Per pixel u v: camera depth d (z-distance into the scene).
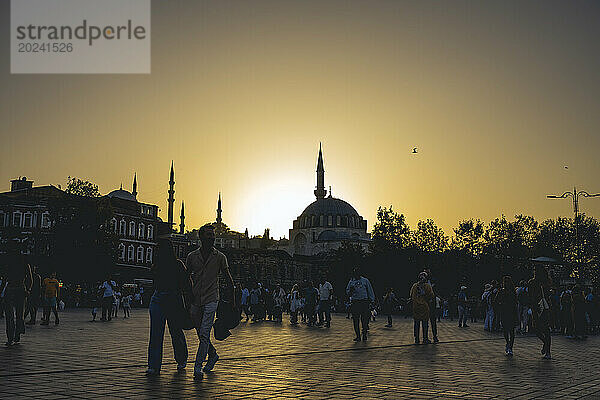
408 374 12.28
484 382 11.38
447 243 93.00
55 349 15.41
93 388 9.56
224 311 12.09
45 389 9.33
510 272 82.50
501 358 16.47
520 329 29.23
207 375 11.45
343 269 90.50
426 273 21.27
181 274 11.59
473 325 38.56
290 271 142.75
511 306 17.59
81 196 75.00
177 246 121.62
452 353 17.47
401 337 24.39
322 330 28.48
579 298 26.50
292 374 11.86
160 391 9.52
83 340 18.45
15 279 16.28
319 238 153.75
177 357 12.06
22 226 95.94
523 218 105.75
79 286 73.19
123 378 10.73
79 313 42.69
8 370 11.28
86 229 72.75
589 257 103.19
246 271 135.00
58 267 71.62
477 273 82.50
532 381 11.73
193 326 11.64
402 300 63.53
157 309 11.51
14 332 16.62
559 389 10.77
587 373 13.28
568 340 25.41
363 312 21.89
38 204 97.12
